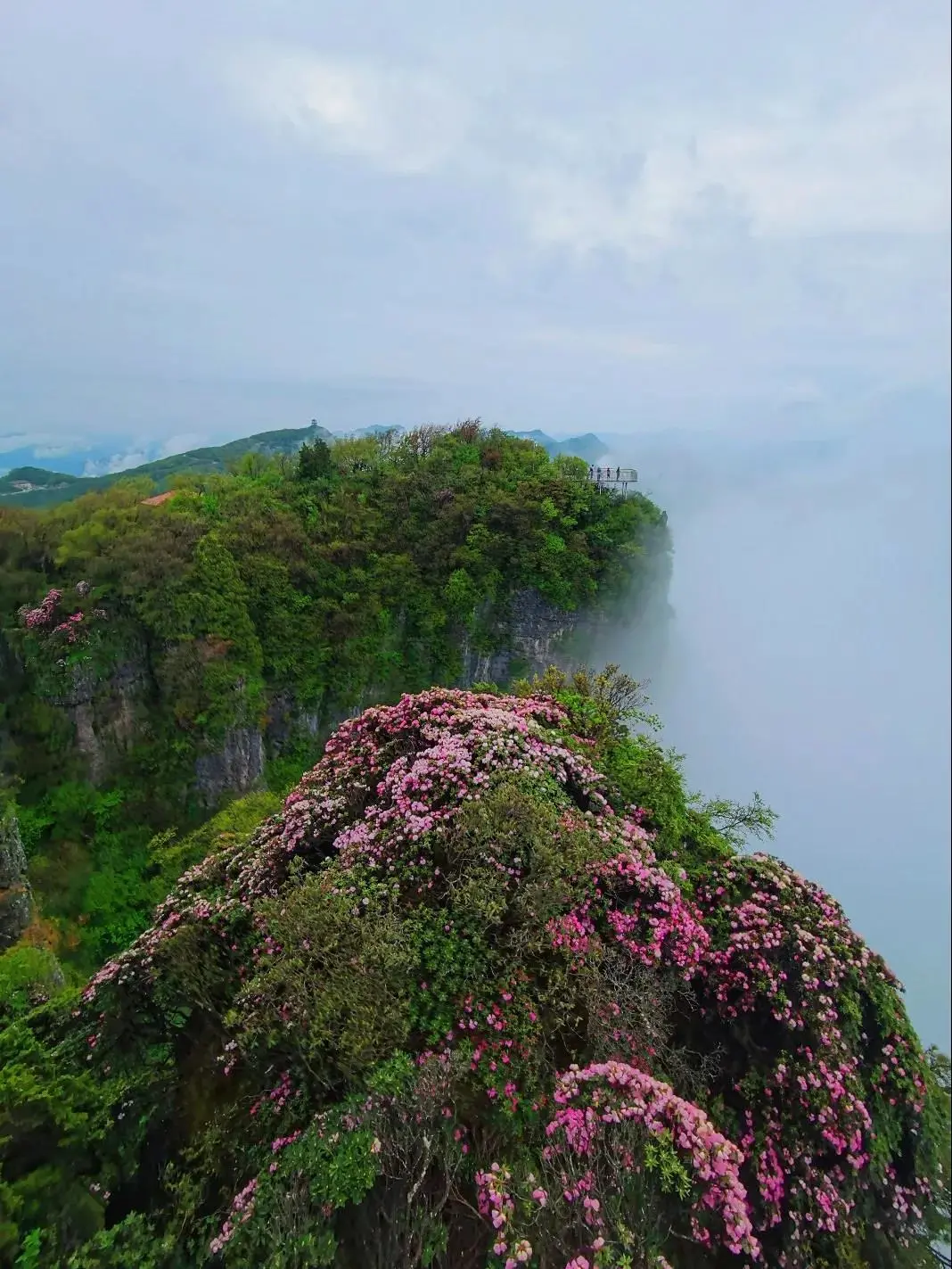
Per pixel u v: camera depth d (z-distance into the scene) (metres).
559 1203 5.56
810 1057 7.57
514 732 9.73
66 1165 7.07
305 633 33.56
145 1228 6.55
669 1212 5.73
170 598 29.16
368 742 10.45
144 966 8.80
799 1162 7.14
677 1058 7.52
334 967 7.16
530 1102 6.45
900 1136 7.72
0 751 28.20
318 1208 5.98
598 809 9.34
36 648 28.38
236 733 30.42
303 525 35.66
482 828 7.88
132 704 29.58
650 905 8.14
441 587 36.62
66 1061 8.28
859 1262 6.75
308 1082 7.04
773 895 8.83
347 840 8.80
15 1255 6.04
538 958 7.38
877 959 8.59
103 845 27.97
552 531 37.62
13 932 19.89
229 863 10.11
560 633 38.28
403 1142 6.04
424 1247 5.53
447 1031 6.79
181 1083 8.10
